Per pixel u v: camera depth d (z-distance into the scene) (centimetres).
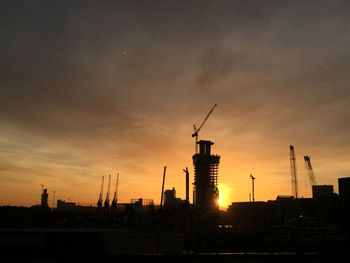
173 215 5062
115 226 9200
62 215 11894
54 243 3672
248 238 4231
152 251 3816
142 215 11006
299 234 4353
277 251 4250
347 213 4919
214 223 11688
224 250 4141
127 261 3522
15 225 8556
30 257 3503
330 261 3841
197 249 4084
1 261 3328
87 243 3719
